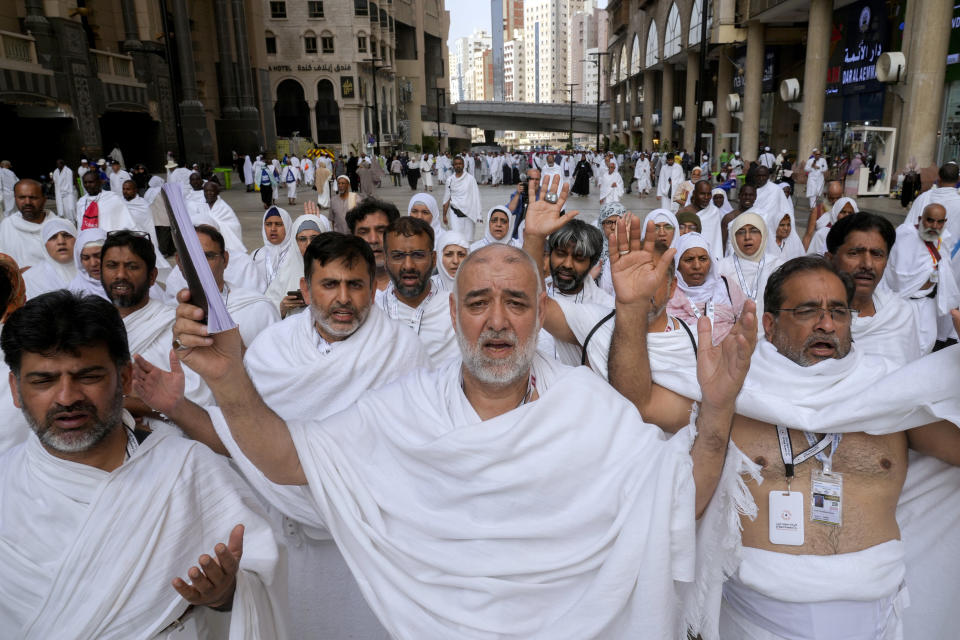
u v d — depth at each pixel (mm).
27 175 26562
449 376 1998
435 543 1844
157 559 1709
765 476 2107
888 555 2043
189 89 35094
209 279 1643
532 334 1873
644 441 1870
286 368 2787
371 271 2824
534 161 39812
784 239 6984
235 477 1974
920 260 4938
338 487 1889
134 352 2852
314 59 57719
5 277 2838
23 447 1774
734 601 2186
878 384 1981
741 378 1723
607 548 1803
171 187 1605
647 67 57781
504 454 1784
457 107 101000
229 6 41094
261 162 23625
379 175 28203
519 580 1807
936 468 2229
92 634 1644
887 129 20188
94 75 27734
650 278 2133
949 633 2309
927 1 19391
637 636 1738
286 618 2076
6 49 23109
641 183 28500
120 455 1765
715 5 34719
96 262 3576
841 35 28703
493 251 1900
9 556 1669
